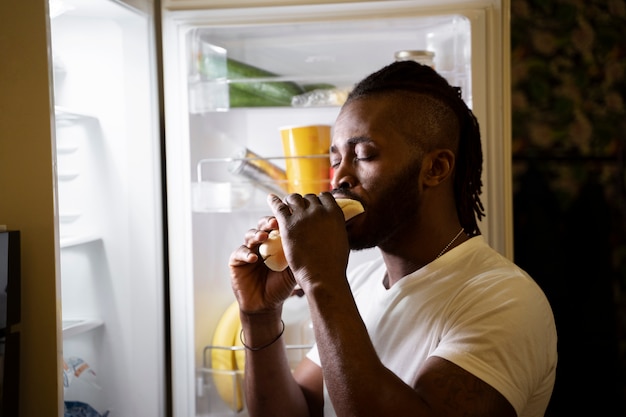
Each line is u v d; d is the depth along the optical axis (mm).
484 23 1398
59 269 1067
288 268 975
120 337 1472
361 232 877
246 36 1524
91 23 1440
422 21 1431
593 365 2053
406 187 877
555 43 2102
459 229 959
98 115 1456
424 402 725
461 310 832
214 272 1597
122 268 1468
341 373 717
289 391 1029
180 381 1463
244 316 1017
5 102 1052
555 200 2072
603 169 2121
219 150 1587
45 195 1049
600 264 2072
